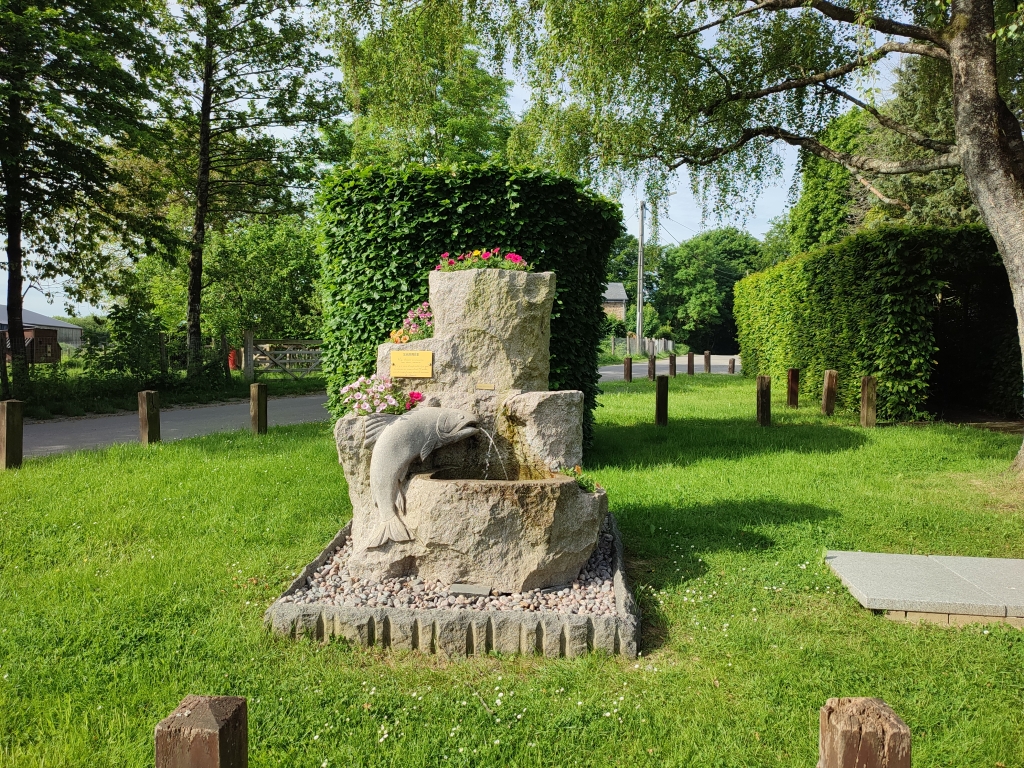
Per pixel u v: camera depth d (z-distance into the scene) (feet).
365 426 15.23
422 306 20.29
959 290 47.39
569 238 27.63
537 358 17.63
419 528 13.97
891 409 39.65
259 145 66.23
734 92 40.01
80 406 49.11
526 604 13.25
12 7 46.96
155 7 59.67
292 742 9.80
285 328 98.43
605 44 31.86
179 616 13.76
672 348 180.86
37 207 52.49
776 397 55.88
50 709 10.41
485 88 72.79
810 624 13.42
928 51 26.45
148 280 96.58
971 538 18.33
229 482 23.94
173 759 5.49
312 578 14.73
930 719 10.19
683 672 11.71
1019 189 24.20
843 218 107.34
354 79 37.81
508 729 10.11
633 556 17.26
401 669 11.85
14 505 20.89
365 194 27.48
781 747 9.62
